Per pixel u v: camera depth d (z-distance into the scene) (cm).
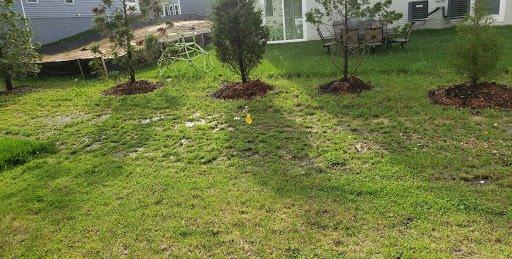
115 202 473
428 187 443
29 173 583
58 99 1031
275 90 907
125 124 775
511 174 460
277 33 1789
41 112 926
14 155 636
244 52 901
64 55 1731
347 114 715
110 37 1041
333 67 1070
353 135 617
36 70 1285
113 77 1104
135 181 525
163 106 866
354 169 504
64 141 718
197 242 383
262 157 570
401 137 595
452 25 1622
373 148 564
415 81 878
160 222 422
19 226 444
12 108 974
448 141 567
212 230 399
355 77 897
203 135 678
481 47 719
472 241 354
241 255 360
